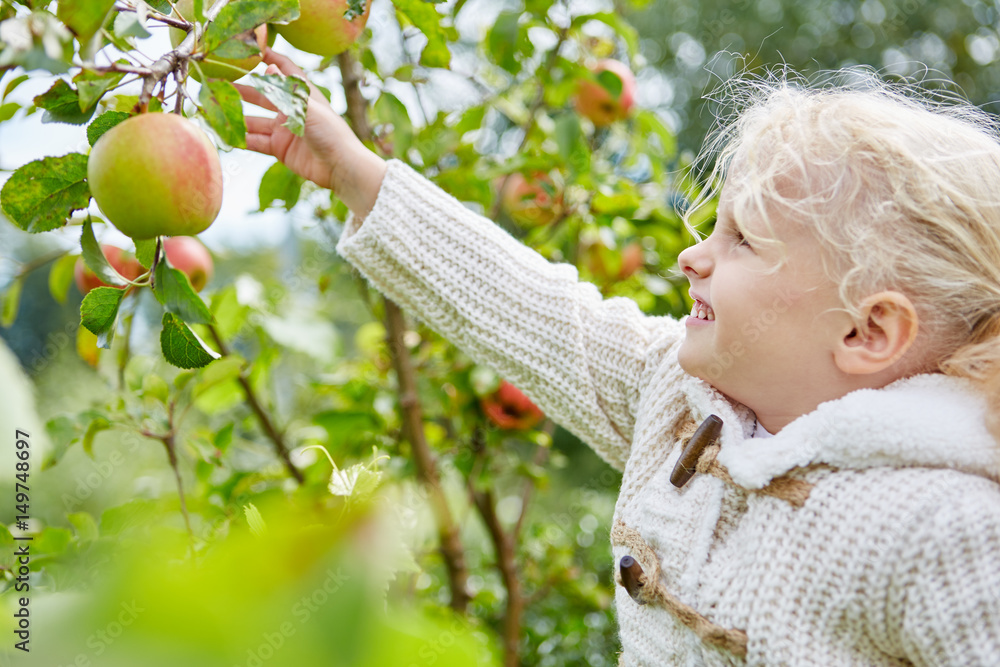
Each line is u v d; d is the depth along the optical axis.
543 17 1.47
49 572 0.95
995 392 0.74
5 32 0.53
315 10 0.84
